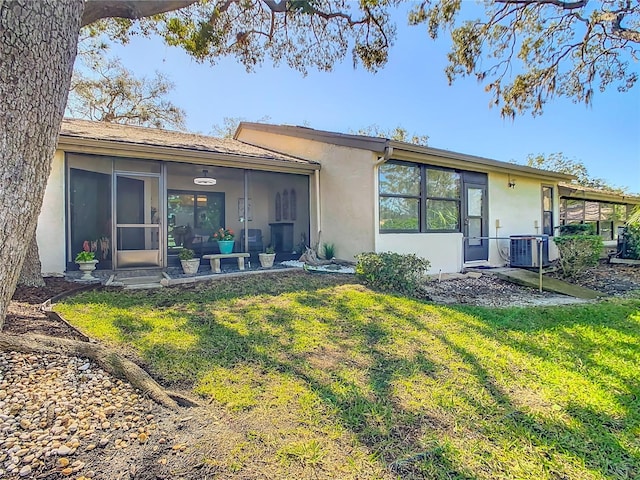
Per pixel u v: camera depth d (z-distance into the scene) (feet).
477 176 31.30
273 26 24.26
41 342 9.66
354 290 19.54
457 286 23.61
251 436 6.93
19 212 7.42
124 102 60.95
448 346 12.10
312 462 6.28
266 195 33.94
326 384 9.23
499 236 32.99
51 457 6.03
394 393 8.89
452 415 7.97
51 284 17.97
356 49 25.96
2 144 7.02
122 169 22.93
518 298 20.72
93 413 7.34
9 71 6.98
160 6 14.15
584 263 26.53
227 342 11.78
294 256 30.96
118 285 19.40
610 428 7.63
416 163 27.25
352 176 26.81
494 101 37.73
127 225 22.88
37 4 7.32
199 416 7.55
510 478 6.11
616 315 16.38
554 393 9.07
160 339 11.70
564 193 43.37
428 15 31.27
